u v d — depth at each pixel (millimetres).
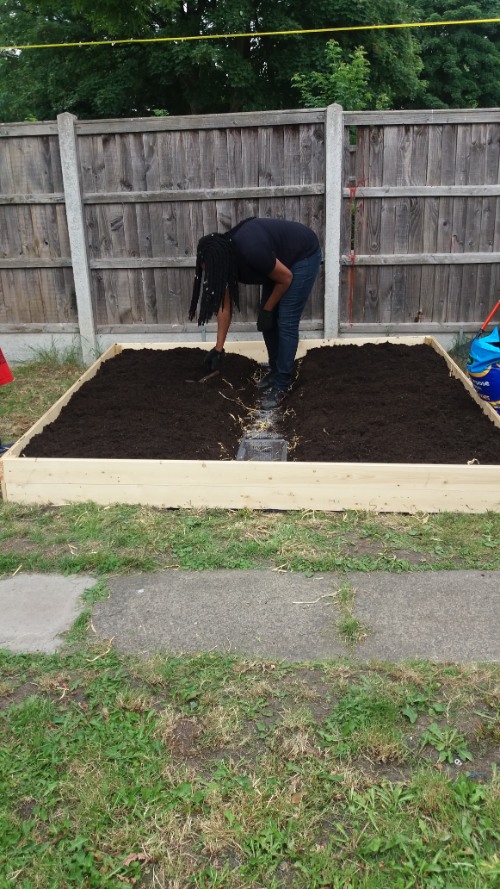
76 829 2070
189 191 6703
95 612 3158
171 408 5152
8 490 4172
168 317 7211
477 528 3748
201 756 2318
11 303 7328
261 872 1933
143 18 8281
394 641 2873
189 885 1911
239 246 4980
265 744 2359
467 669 2670
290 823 2059
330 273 6777
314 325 7020
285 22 16984
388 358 6102
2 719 2508
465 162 6469
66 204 6824
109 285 7148
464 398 5125
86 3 7949
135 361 6320
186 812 2109
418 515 3920
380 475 3900
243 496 4016
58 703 2584
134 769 2270
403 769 2258
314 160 6547
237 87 17172
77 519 3963
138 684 2670
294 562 3477
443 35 25734
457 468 3842
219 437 4742
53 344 7367
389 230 6711
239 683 2645
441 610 3070
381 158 6504
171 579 3393
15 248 7121
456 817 2066
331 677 2662
